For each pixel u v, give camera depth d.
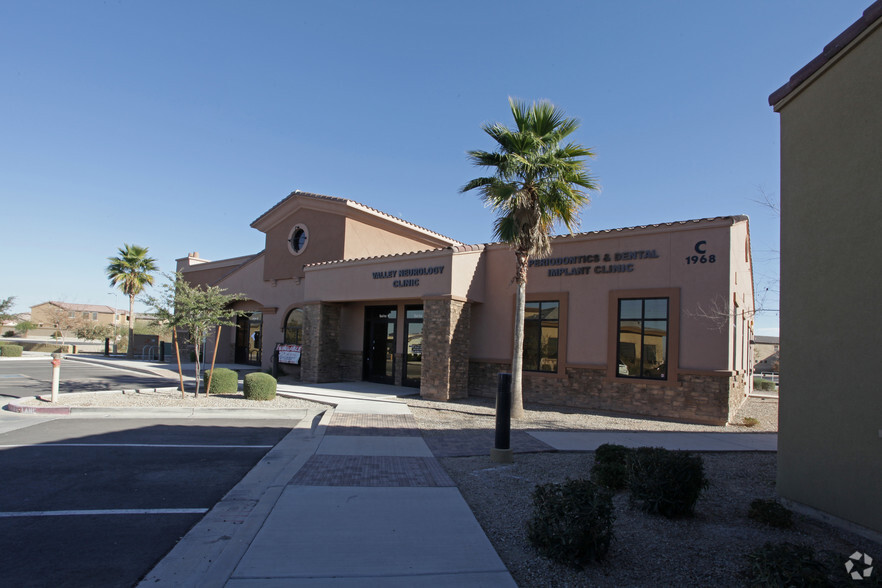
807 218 5.61
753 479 7.05
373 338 19.19
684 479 5.40
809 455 5.42
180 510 5.54
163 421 11.04
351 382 19.05
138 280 38.00
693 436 10.24
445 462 7.80
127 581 3.93
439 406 13.71
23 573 4.02
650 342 12.95
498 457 7.72
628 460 5.97
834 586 3.24
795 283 5.74
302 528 4.86
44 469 6.96
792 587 3.23
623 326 13.38
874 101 4.82
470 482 6.64
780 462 5.86
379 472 7.02
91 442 8.71
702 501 5.98
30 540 4.66
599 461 6.76
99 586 3.84
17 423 10.38
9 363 29.50
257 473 7.11
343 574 3.95
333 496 5.86
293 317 22.70
